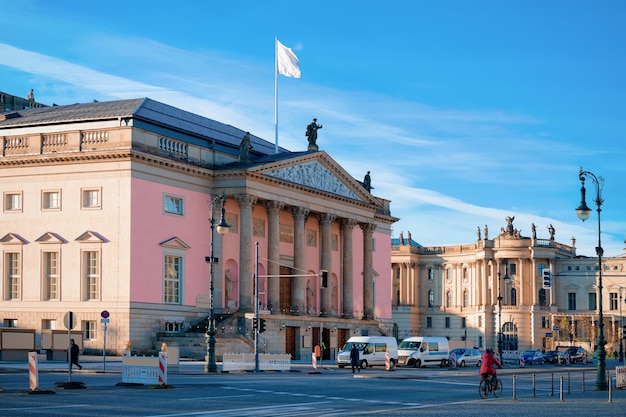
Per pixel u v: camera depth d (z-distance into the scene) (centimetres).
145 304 9281
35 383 4769
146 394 4878
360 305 12912
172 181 9712
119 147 9262
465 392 5803
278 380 6406
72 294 9338
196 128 10800
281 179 10631
